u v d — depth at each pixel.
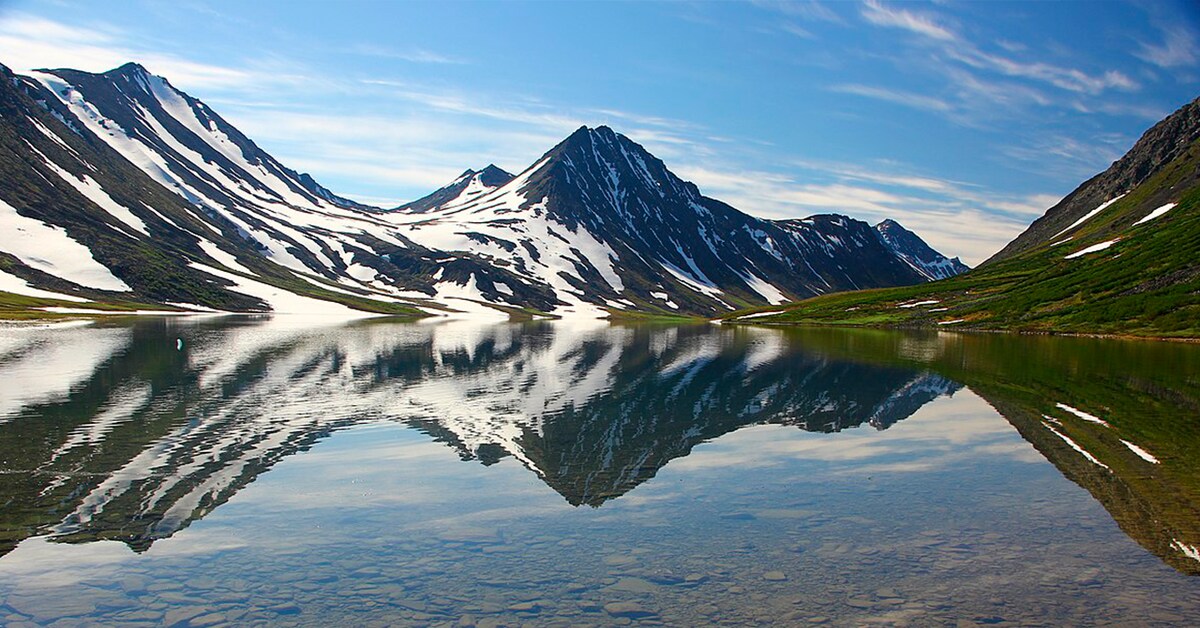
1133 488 23.03
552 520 20.61
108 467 25.97
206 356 65.56
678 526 20.00
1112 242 160.75
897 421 35.78
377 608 15.12
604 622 14.46
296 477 25.03
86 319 128.38
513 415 37.78
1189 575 16.33
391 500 22.48
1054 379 51.03
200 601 15.47
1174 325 93.88
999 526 19.59
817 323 161.38
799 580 16.34
